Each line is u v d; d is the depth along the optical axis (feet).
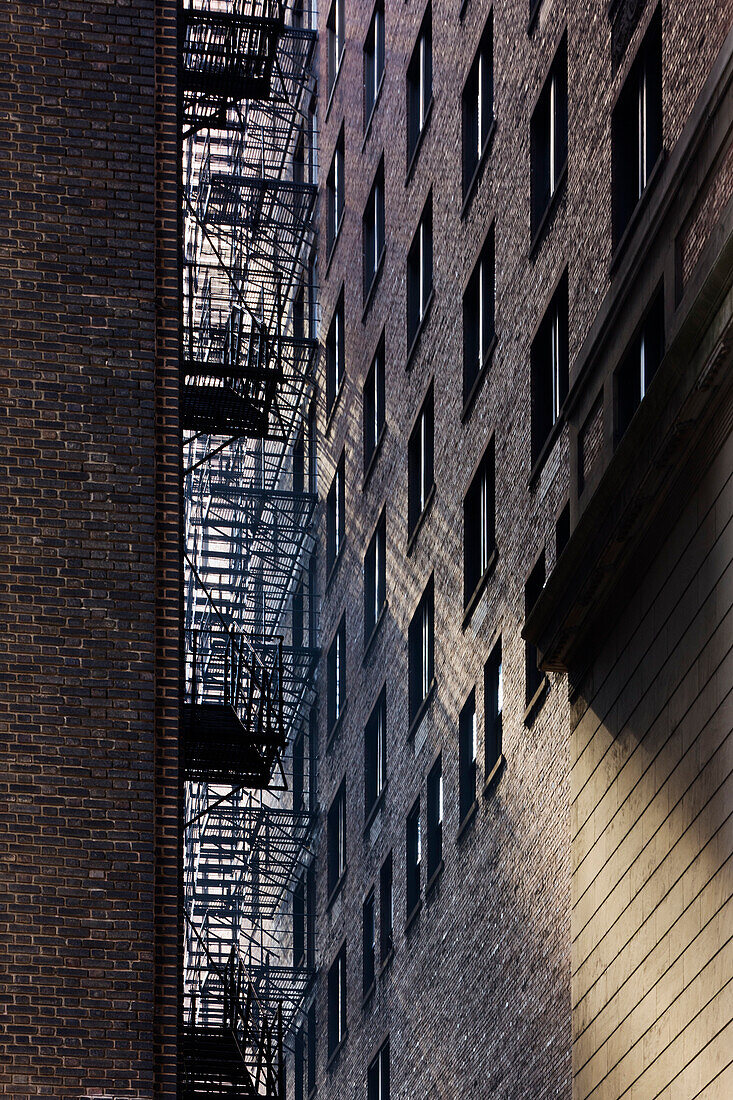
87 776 76.07
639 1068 103.81
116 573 78.48
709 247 96.32
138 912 74.90
